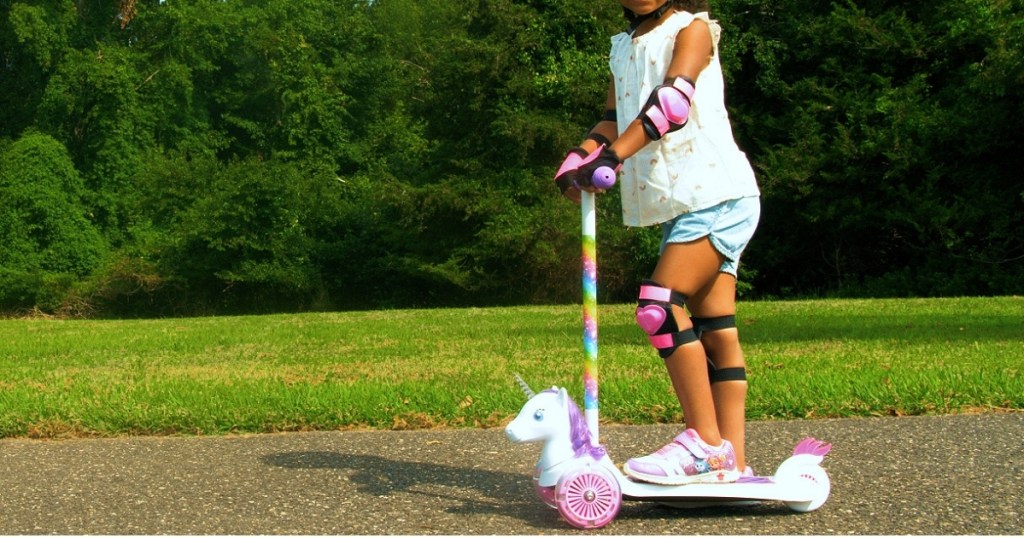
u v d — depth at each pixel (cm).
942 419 418
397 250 2408
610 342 797
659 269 290
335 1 3500
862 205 1984
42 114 2767
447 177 2219
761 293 2197
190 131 3047
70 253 2531
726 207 288
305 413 446
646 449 379
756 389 475
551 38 2131
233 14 3125
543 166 2159
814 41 2009
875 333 813
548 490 275
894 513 282
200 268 2391
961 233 1894
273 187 2352
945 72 2016
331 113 2933
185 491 320
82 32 2878
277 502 304
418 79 2334
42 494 318
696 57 283
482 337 888
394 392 500
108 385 572
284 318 1341
